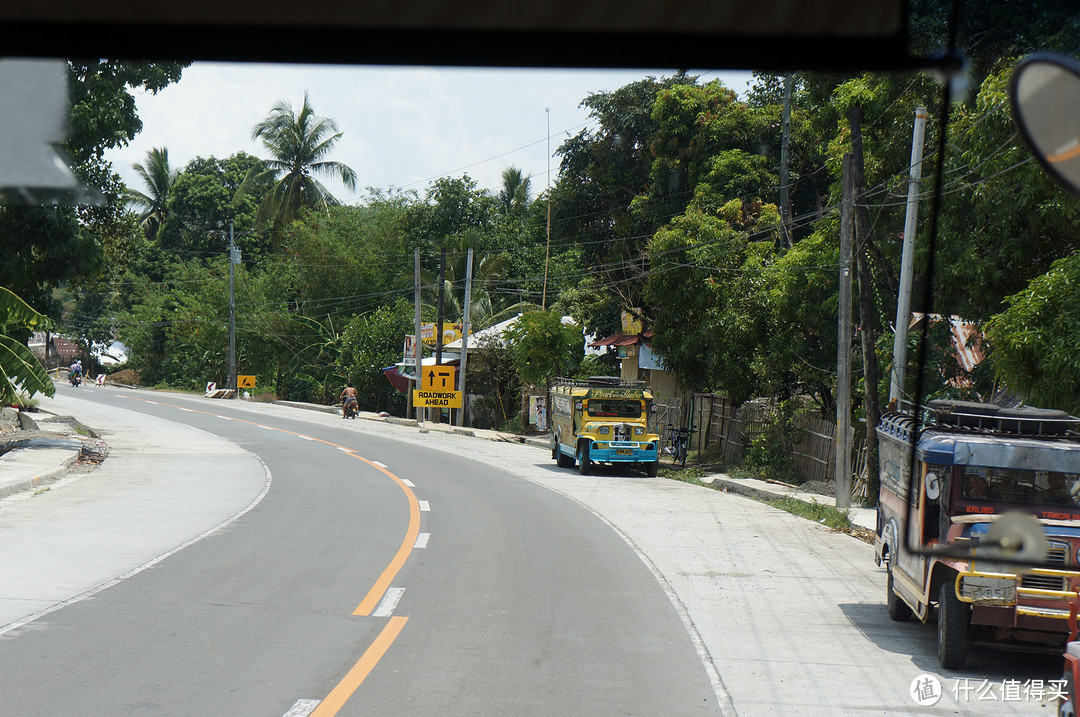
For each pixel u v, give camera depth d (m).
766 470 25.11
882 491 10.81
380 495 19.72
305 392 63.69
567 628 9.01
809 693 7.21
